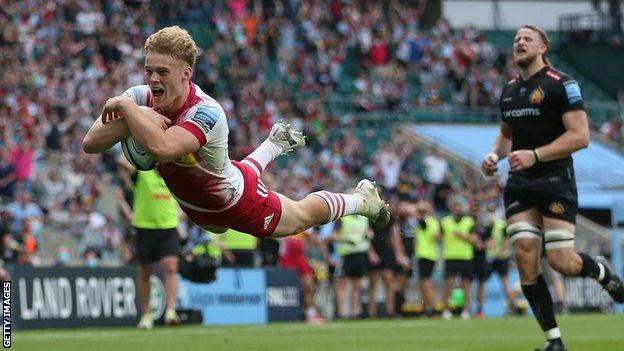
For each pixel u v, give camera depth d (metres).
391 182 36.28
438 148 40.53
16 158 29.48
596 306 30.11
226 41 40.84
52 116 31.84
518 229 11.60
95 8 36.97
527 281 11.60
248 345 14.31
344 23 44.34
